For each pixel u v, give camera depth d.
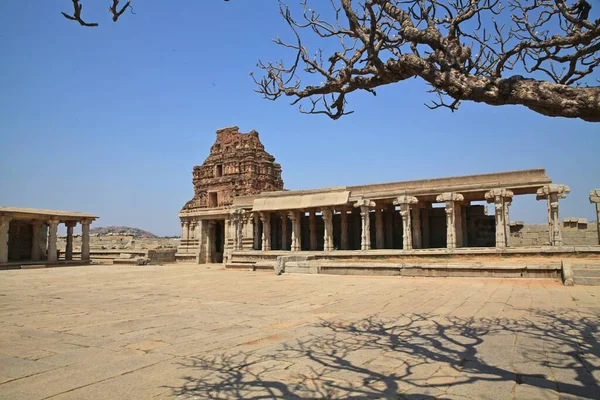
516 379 6.73
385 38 6.86
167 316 13.32
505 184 29.77
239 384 6.69
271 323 11.95
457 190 31.45
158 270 36.12
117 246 61.50
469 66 7.59
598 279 18.22
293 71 8.20
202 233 47.62
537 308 13.13
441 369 7.34
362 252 32.03
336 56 7.94
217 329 11.17
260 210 40.72
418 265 24.38
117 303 16.52
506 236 30.62
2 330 11.25
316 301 16.36
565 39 6.57
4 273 32.59
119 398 6.14
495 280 21.27
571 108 4.80
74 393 6.35
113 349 9.04
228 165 56.66
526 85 5.13
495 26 9.33
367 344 9.22
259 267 32.78
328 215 37.12
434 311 13.23
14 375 7.24
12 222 45.75
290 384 6.67
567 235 35.38
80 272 33.72
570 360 7.71
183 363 7.90
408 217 33.09
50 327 11.62
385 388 6.43
